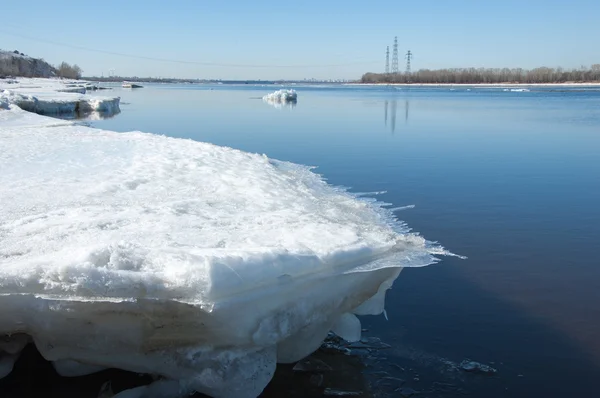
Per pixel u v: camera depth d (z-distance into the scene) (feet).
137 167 25.46
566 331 15.53
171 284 11.20
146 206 18.07
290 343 13.01
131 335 11.73
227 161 29.07
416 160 44.32
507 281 19.03
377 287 13.83
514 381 13.16
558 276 19.47
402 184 34.50
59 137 36.55
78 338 11.76
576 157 46.39
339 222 17.78
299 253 12.68
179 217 16.60
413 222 25.84
